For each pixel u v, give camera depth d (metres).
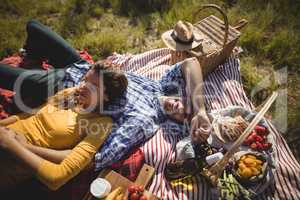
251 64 3.79
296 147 3.11
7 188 2.48
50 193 2.48
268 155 2.60
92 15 4.30
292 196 2.54
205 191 2.46
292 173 2.63
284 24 4.15
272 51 3.88
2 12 4.24
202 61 3.03
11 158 2.23
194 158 2.47
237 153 2.54
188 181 2.51
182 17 4.13
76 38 3.97
